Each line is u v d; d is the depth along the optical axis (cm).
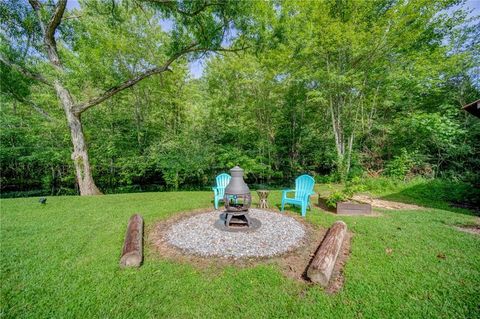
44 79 696
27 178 1170
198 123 1002
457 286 204
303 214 431
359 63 806
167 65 696
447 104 843
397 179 805
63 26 709
